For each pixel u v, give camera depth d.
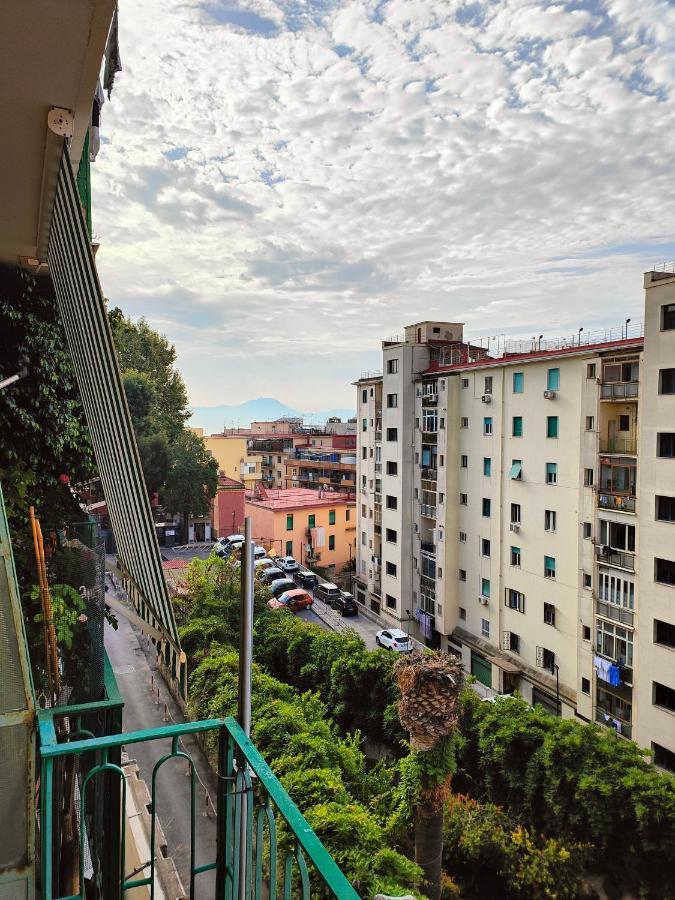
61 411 6.64
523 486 23.38
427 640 29.34
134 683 20.70
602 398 19.22
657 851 12.40
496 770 15.25
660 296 16.70
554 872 12.63
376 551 34.41
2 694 2.10
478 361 27.31
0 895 2.07
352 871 8.72
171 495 41.00
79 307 4.41
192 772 2.58
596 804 13.07
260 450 67.88
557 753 14.10
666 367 16.61
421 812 9.83
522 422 23.36
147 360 41.91
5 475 5.92
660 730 16.89
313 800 10.45
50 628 3.87
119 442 3.93
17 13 2.97
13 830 2.10
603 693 19.31
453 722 9.88
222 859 2.60
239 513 46.88
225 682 15.68
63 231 4.48
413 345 30.61
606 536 18.92
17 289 6.31
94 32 3.12
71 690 4.02
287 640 20.39
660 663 16.89
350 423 71.44
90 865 3.59
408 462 30.86
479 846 13.05
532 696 22.91
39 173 4.43
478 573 26.20
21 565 5.28
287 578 37.84
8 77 3.46
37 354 6.40
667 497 16.69
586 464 19.91
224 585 22.45
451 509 27.47
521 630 23.72
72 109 3.75
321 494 49.66
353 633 19.92
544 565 22.38
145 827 9.42
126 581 4.69
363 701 17.92
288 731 13.23
